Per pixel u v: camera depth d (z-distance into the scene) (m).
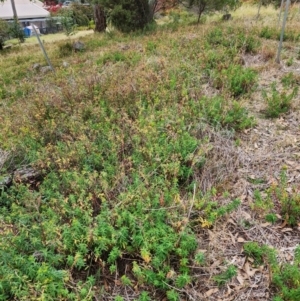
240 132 4.06
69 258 2.32
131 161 3.27
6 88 6.65
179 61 5.82
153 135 3.59
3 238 2.48
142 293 2.17
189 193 2.97
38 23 27.47
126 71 5.77
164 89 4.58
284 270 2.27
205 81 5.27
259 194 2.96
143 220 2.54
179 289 2.29
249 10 13.29
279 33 7.55
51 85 5.80
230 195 3.13
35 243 2.45
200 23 11.27
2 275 2.22
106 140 3.69
